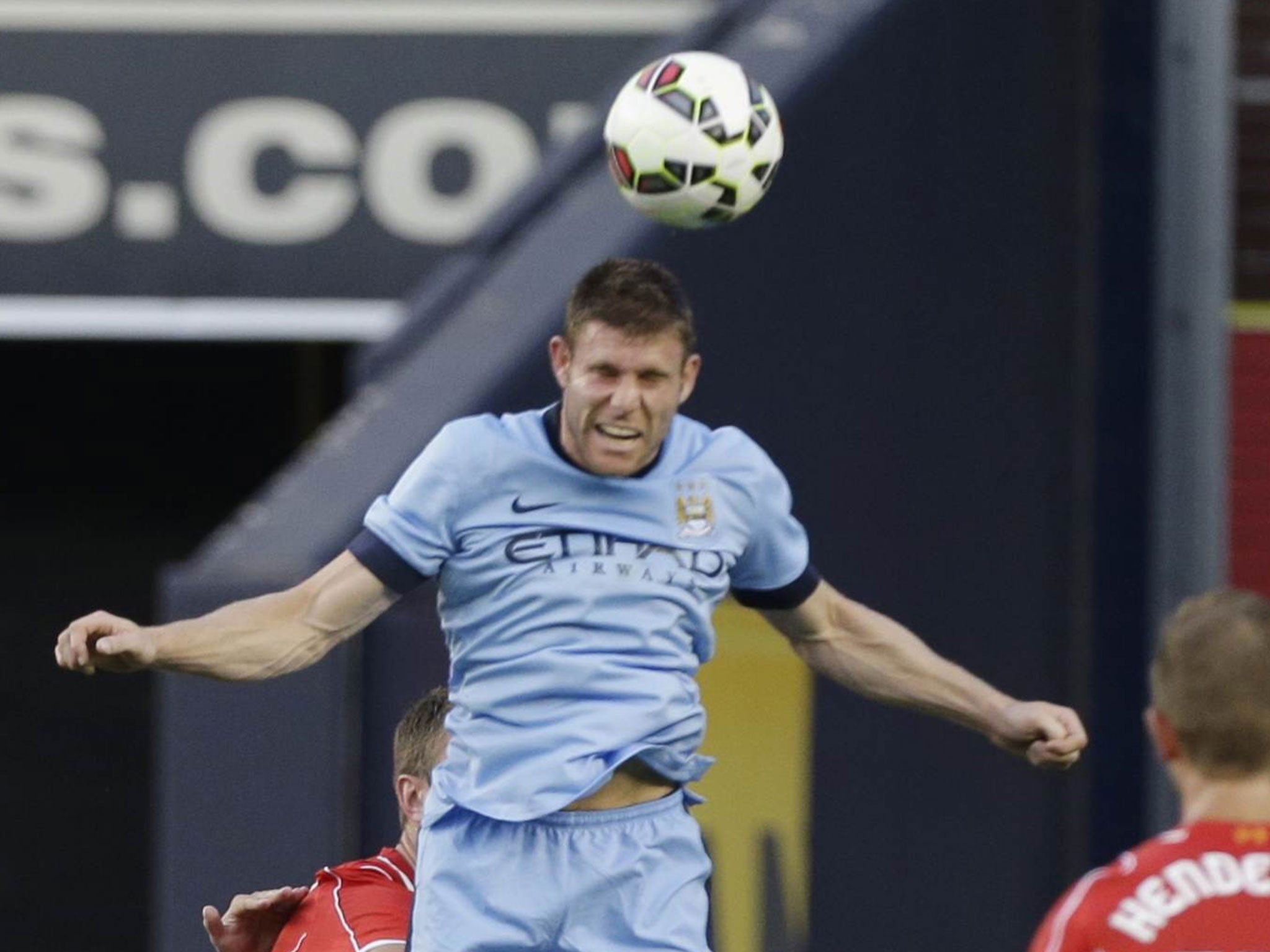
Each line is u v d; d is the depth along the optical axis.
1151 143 23.30
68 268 34.94
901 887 22.25
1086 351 23.12
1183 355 23.41
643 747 13.65
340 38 34.78
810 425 22.16
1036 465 23.00
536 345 20.56
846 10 22.61
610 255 21.45
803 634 15.12
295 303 34.88
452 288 23.44
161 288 34.97
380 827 19.36
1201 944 10.16
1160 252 23.38
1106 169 23.20
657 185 15.69
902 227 22.38
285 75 34.81
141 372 55.09
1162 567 23.36
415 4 34.75
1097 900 10.44
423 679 19.42
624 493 13.80
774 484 14.38
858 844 22.05
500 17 34.66
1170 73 23.28
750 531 14.30
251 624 13.41
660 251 21.61
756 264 21.89
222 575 18.69
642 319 13.35
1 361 55.66
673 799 14.16
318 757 19.17
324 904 14.70
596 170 24.03
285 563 18.83
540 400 20.55
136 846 36.44
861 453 22.34
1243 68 24.48
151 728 41.03
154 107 34.91
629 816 13.88
